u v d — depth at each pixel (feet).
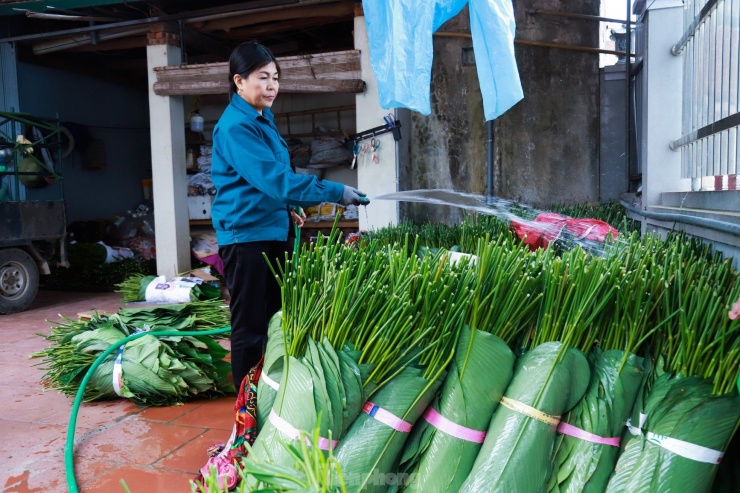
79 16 20.92
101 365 10.19
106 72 29.30
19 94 24.85
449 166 19.35
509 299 5.21
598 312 5.02
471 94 19.12
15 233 19.47
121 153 30.63
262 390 6.12
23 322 17.92
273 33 23.34
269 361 5.99
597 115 19.67
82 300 21.59
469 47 18.99
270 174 6.98
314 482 3.08
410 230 12.69
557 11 19.10
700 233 8.05
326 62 18.25
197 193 23.15
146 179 30.35
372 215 18.38
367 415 5.24
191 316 11.47
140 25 20.72
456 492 5.01
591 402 4.91
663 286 5.13
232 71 7.50
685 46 10.61
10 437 8.89
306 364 5.34
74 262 23.95
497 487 4.70
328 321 5.45
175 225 20.83
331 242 6.23
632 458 4.76
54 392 11.08
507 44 9.96
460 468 5.04
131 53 28.07
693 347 4.84
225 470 5.87
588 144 19.70
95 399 10.47
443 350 5.19
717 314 4.78
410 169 19.53
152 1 20.06
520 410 4.89
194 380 10.16
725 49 8.40
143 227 26.96
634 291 5.10
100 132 29.35
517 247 6.04
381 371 5.29
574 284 5.03
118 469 7.70
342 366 5.24
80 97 28.17
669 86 10.98
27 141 21.61
